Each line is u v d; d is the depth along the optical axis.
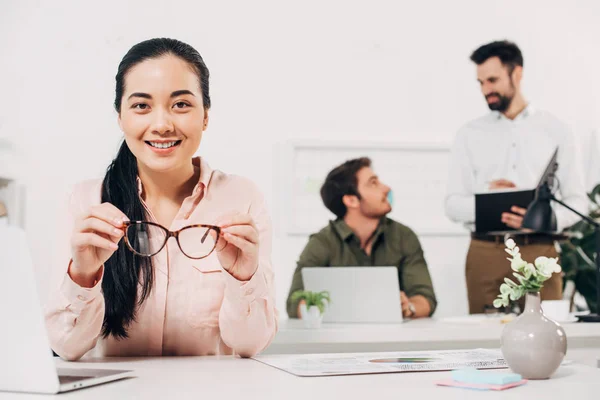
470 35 4.39
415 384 1.04
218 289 1.56
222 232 1.34
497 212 2.93
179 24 4.12
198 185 1.62
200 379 1.09
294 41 4.24
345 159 4.21
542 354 1.10
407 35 4.34
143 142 1.51
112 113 4.04
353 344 2.18
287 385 1.03
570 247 4.03
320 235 3.66
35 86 3.98
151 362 1.34
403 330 2.19
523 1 4.45
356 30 4.29
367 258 3.63
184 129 1.51
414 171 4.25
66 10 4.03
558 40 4.48
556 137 3.83
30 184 3.93
